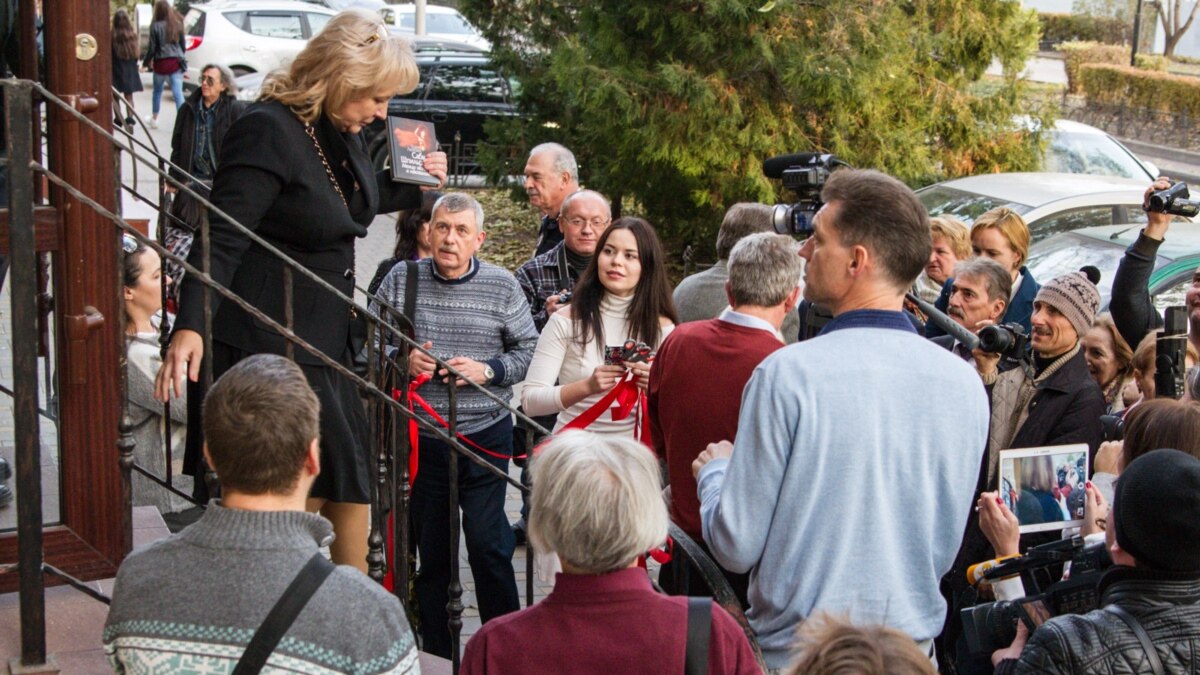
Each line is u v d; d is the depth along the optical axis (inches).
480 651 91.0
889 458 104.5
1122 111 967.0
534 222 543.5
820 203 150.6
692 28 390.9
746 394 107.3
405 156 156.2
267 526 90.4
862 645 73.8
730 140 402.0
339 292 130.7
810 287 111.2
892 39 397.7
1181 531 99.7
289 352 126.6
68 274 128.8
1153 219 177.2
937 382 105.8
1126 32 1211.2
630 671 89.0
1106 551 120.2
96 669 119.0
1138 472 103.3
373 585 91.7
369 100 136.9
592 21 410.0
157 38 705.6
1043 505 138.2
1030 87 482.3
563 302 219.3
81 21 128.1
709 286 208.4
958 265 187.6
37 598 116.2
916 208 108.0
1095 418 159.5
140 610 88.5
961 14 443.5
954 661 142.6
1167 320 155.0
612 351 178.9
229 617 87.2
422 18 824.3
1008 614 122.3
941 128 456.8
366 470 148.7
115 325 131.1
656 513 91.2
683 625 90.1
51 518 136.2
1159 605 101.9
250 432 89.6
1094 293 164.2
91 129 128.0
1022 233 214.4
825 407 103.4
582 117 430.9
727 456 122.1
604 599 90.4
